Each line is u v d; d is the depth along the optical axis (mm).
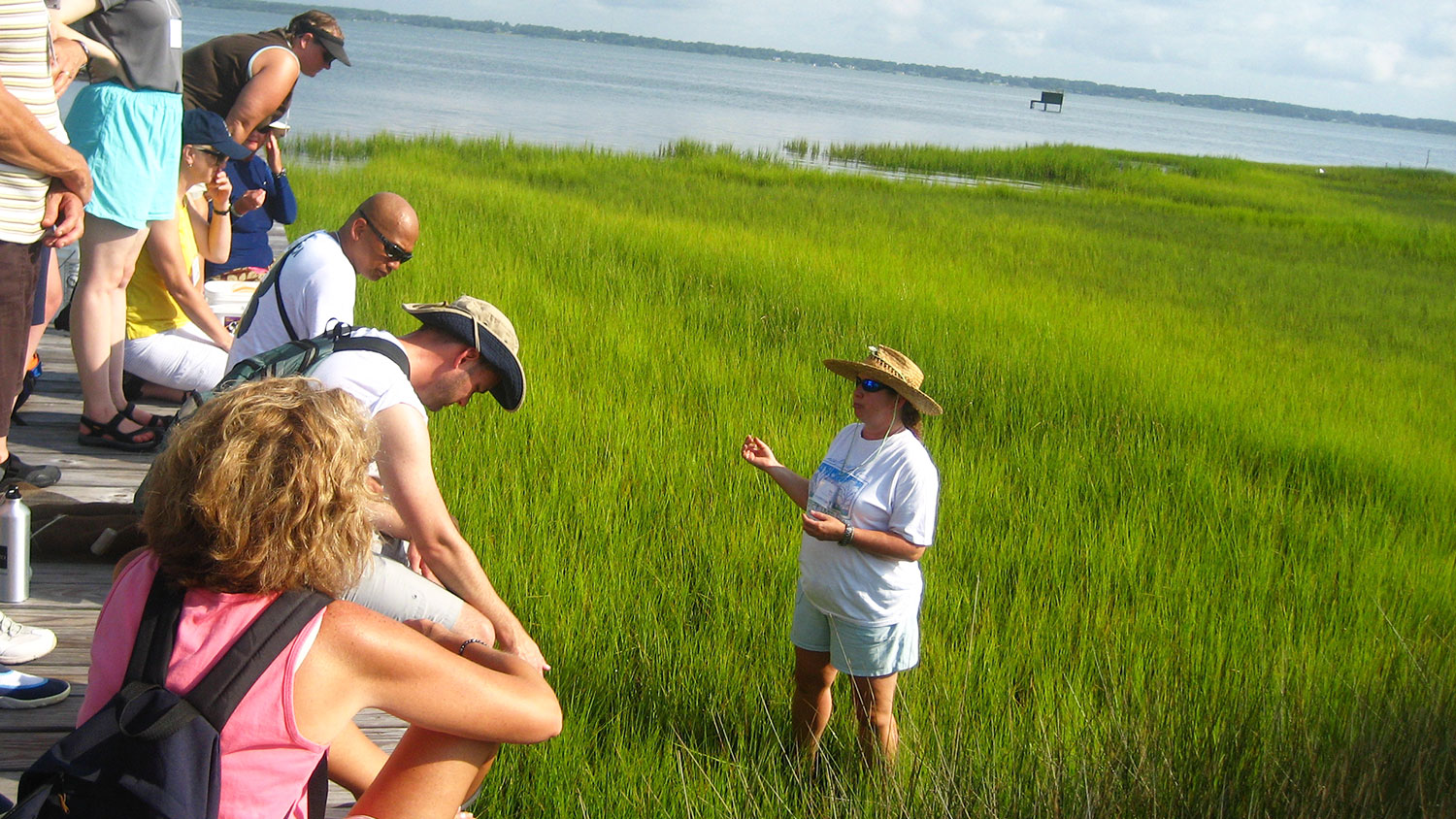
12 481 4461
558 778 3697
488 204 16750
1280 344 13062
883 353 4078
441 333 3248
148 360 5723
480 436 6461
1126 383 9586
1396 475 8242
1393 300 18156
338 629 1896
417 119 48312
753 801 3707
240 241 6738
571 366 8219
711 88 139750
